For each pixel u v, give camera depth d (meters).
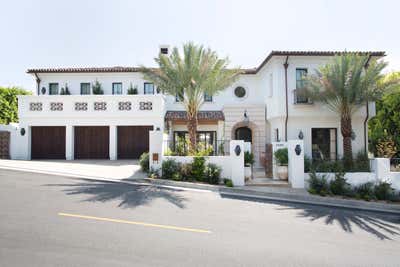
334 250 5.60
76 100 19.28
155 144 13.12
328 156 16.81
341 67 13.97
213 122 20.34
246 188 11.47
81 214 7.38
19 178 12.19
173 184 11.90
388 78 14.31
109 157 19.55
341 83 13.84
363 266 4.89
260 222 7.33
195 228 6.62
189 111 14.98
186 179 12.42
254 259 5.02
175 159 12.98
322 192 10.42
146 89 21.58
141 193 10.11
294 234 6.49
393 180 11.27
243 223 7.17
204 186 11.59
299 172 11.74
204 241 5.81
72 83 21.59
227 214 7.96
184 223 6.96
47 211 7.55
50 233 5.95
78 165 16.34
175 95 15.27
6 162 16.95
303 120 16.89
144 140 19.67
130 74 21.55
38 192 9.76
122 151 19.62
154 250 5.25
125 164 16.98
